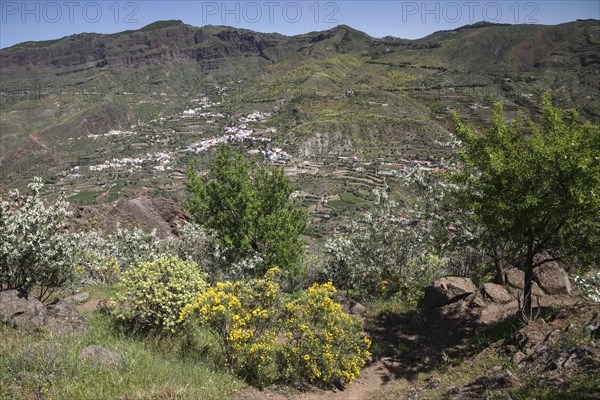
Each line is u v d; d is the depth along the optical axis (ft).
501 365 26.35
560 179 28.89
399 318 42.86
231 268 48.37
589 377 19.84
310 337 28.91
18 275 30.48
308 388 28.30
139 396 19.48
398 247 54.34
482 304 42.27
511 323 34.86
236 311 27.58
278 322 29.25
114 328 30.17
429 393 25.59
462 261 57.67
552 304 38.47
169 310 28.48
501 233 33.65
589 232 31.42
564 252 34.30
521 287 44.93
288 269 55.01
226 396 22.84
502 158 31.40
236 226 53.88
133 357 24.81
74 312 29.96
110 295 40.09
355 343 31.01
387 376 31.71
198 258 50.39
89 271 46.09
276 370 28.12
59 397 18.10
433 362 33.01
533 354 25.41
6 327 24.66
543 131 33.32
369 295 51.31
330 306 30.78
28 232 29.81
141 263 30.96
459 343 35.96
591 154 28.71
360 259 54.85
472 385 23.97
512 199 31.07
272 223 53.21
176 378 22.63
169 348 28.94
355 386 30.17
